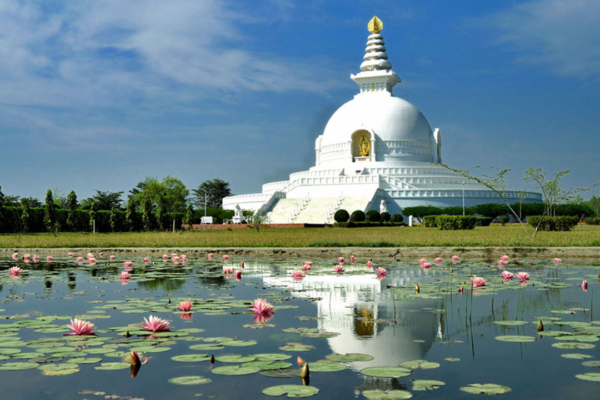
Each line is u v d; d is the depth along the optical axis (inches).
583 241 1214.3
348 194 4119.1
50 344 362.0
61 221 2662.4
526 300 534.0
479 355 336.2
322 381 285.4
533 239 1332.4
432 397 260.1
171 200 4552.2
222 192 6791.3
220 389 272.5
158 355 336.5
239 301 535.5
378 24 5270.7
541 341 369.1
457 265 900.6
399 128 4817.9
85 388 277.0
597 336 382.3
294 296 568.7
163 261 1053.2
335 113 5147.6
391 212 4057.6
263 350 346.6
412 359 326.6
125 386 279.3
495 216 3909.9
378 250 1119.6
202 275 780.6
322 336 385.4
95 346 358.3
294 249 1160.8
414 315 462.3
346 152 4845.0
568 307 497.0
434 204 4072.3
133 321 442.0
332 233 2022.6
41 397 263.9
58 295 584.7
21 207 2488.9
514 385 278.4
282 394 264.4
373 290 608.4
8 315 467.2
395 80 5191.9
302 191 4266.7
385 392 267.6
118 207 5024.6
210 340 372.5
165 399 258.5
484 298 548.4
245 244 1282.0
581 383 281.3
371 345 360.8
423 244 1186.0
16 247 1349.7
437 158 4997.5
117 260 1103.6
